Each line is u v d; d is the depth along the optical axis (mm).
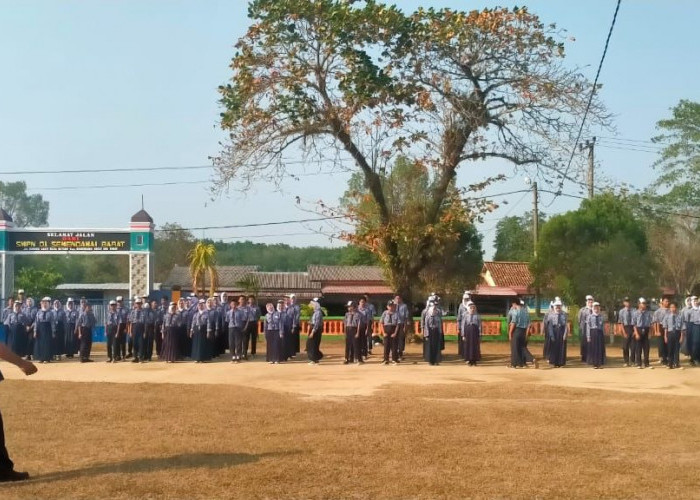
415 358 25656
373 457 9586
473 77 28078
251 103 26578
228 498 7770
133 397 14836
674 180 45562
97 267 74125
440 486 8258
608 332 34312
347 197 36281
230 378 19547
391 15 25422
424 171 29109
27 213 88250
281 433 11109
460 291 44031
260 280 51906
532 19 27156
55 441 10523
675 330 22703
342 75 25938
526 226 78188
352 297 50906
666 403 14383
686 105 45562
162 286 52219
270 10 25234
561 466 9188
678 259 42625
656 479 8594
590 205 36625
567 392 15922
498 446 10258
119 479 8406
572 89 27109
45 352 25188
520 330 22844
